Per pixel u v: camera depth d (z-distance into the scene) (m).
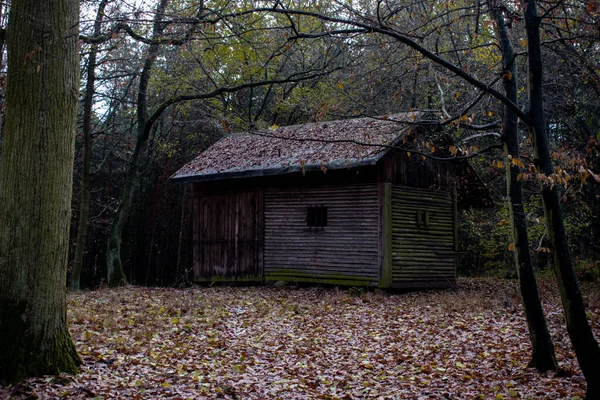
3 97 9.70
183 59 15.73
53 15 6.39
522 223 7.53
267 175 16.98
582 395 6.29
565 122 13.16
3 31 9.43
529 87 6.18
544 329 7.52
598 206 17.12
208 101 17.23
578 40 7.97
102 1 9.05
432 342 9.49
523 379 7.14
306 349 8.91
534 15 6.21
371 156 14.00
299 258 16.97
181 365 7.50
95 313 10.75
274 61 16.42
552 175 5.32
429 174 16.88
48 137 6.29
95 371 6.64
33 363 6.06
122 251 28.05
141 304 12.43
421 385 7.11
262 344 9.16
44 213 6.23
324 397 6.50
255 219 18.03
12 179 6.20
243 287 17.36
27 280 6.13
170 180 18.78
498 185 20.17
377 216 15.44
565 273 5.86
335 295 14.79
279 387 6.86
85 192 17.50
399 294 15.32
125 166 27.80
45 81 6.30
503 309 12.47
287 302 13.59
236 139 20.12
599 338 9.34
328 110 8.23
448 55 10.34
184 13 7.42
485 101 9.00
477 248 23.91
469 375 7.49
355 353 8.78
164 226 27.50
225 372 7.36
